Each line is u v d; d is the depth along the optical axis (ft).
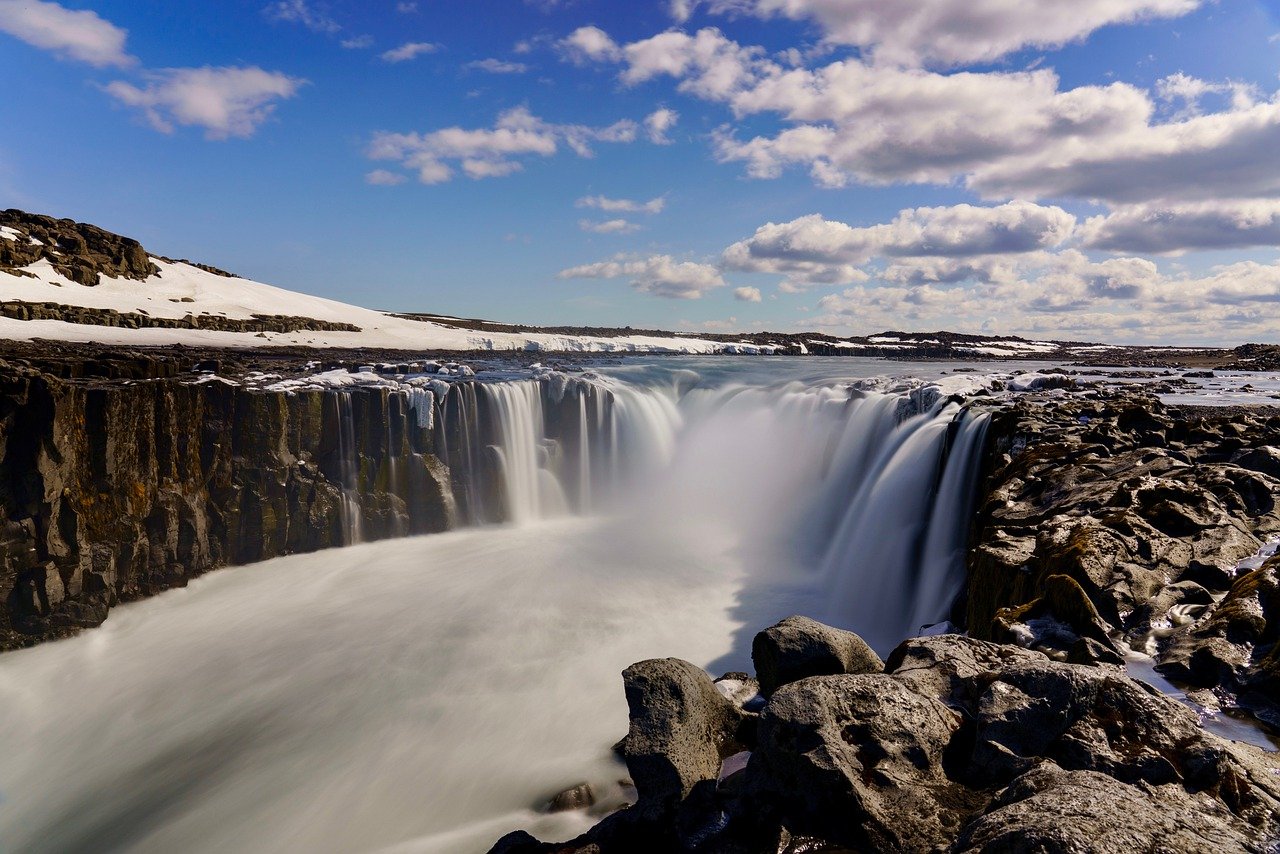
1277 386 99.76
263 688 48.65
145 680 50.42
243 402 71.10
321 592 65.16
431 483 82.17
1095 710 16.56
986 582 32.50
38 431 54.08
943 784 16.25
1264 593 22.63
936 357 259.60
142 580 62.44
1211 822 11.37
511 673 48.52
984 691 17.83
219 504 70.13
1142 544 27.20
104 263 190.80
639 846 18.45
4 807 38.93
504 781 35.70
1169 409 68.64
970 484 56.29
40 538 54.90
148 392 63.10
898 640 54.03
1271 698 19.21
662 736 19.63
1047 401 68.64
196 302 195.72
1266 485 31.96
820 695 17.53
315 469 76.02
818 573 68.59
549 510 93.09
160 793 39.04
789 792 16.80
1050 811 11.48
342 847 33.12
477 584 66.18
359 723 43.55
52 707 47.44
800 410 92.17
